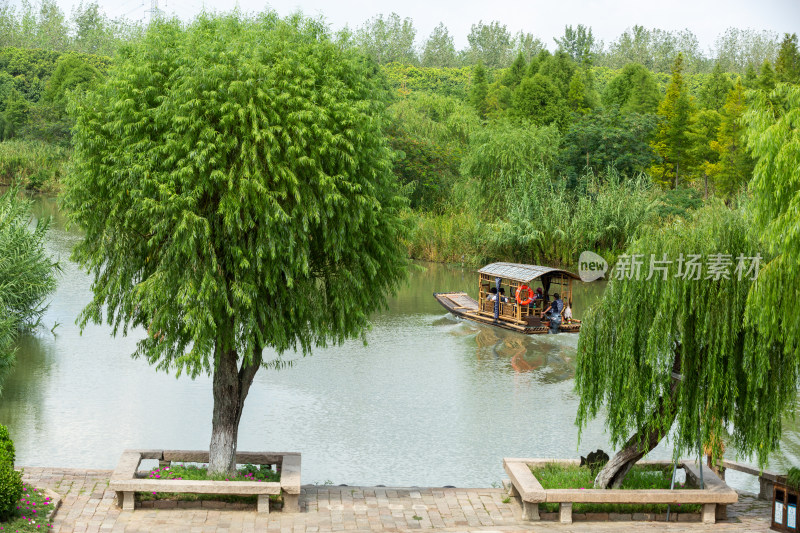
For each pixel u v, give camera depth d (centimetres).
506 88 9188
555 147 5416
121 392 2200
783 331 1112
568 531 1152
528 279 3056
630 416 1238
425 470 1683
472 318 3300
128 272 1289
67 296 3447
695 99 8525
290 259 1227
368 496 1323
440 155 6150
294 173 1212
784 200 1081
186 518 1167
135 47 1280
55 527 1098
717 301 1166
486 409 2127
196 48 1195
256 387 2288
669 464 1405
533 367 2598
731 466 1486
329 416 2041
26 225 2667
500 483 1611
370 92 1361
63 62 11106
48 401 2102
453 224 5097
